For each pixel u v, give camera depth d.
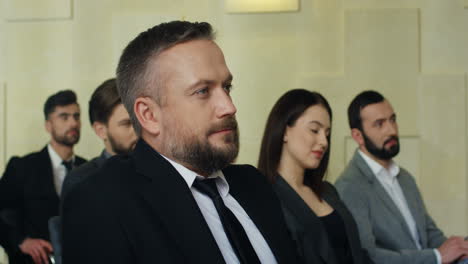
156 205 1.25
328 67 4.21
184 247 1.22
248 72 4.22
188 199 1.27
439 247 2.71
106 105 2.62
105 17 4.28
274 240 1.42
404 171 3.14
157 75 1.31
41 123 4.25
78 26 4.28
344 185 2.80
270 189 1.58
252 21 4.23
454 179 4.18
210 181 1.39
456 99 4.18
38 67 4.29
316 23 4.21
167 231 1.23
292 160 2.29
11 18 4.29
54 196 3.65
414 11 4.18
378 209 2.77
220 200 1.36
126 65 1.38
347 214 2.38
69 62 4.28
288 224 2.13
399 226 2.76
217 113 1.29
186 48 1.30
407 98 4.20
